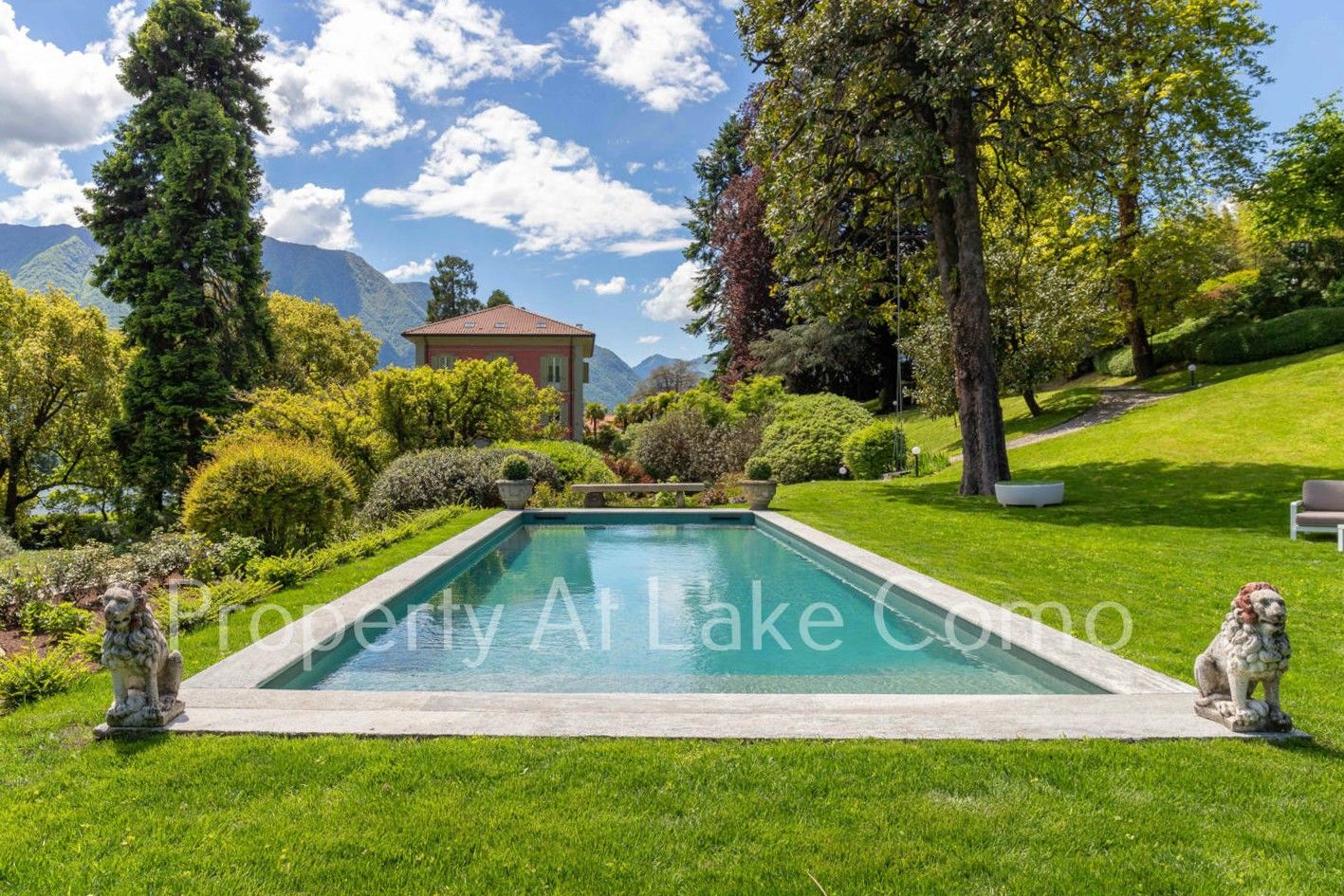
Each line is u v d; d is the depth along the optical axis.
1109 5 13.00
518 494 13.95
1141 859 2.56
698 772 3.17
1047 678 4.80
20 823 2.82
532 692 4.87
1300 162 22.73
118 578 7.09
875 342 30.19
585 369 38.53
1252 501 11.77
